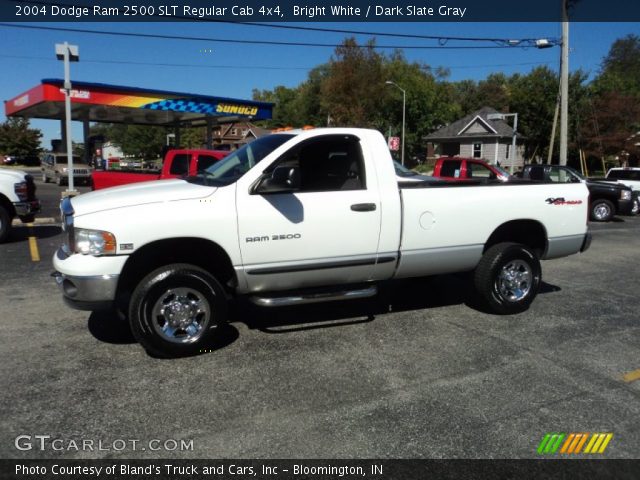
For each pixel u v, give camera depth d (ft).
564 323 18.48
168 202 14.39
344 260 16.33
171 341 14.60
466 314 19.35
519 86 169.58
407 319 18.65
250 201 15.05
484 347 16.05
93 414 11.74
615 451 10.63
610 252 34.19
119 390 12.89
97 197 14.96
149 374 13.80
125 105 73.97
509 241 20.20
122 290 14.56
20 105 82.53
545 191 19.48
